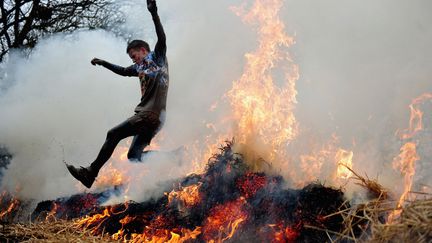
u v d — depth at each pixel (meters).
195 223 4.98
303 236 4.44
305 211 4.56
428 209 3.32
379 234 3.37
